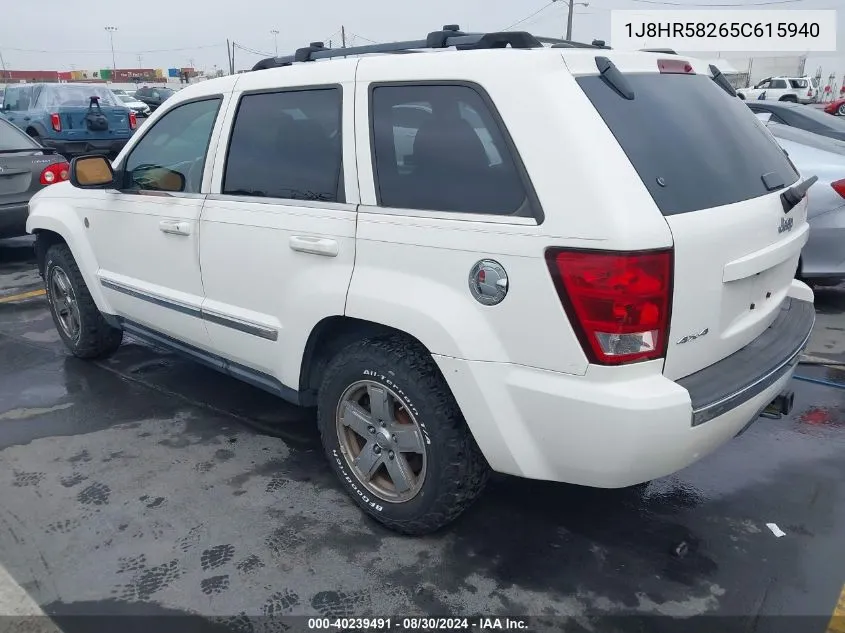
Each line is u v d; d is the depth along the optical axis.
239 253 3.32
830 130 7.28
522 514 3.18
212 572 2.80
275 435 3.92
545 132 2.36
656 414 2.27
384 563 2.85
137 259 4.03
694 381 2.51
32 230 4.88
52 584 2.74
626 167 2.30
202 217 3.50
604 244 2.22
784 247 2.89
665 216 2.30
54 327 5.79
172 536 3.02
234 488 3.39
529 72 2.43
